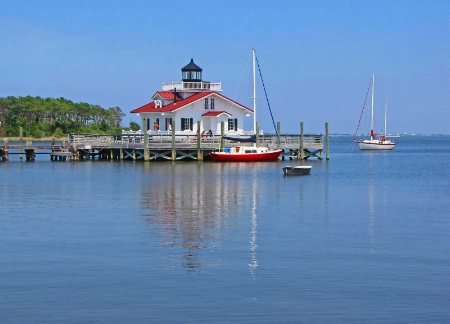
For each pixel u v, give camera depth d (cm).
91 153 9125
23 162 8488
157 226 3422
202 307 2023
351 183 5925
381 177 6725
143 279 2322
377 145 14788
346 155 12425
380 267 2509
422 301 2089
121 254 2722
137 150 8488
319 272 2428
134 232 3238
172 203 4366
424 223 3575
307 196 4834
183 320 1922
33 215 3803
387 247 2894
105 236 3127
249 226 3438
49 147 8912
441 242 3017
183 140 8406
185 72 9469
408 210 4100
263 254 2731
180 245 2916
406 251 2806
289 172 6569
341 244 2959
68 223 3516
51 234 3175
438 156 12156
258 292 2170
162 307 2023
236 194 4909
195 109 8975
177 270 2452
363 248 2869
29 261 2588
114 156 8950
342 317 1950
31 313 1975
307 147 8956
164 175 6456
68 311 1992
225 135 8619
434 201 4591
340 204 4378
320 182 5966
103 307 2025
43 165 7906
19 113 19725
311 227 3419
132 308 2016
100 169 7231
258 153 8275
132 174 6569
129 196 4747
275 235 3177
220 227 3400
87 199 4566
